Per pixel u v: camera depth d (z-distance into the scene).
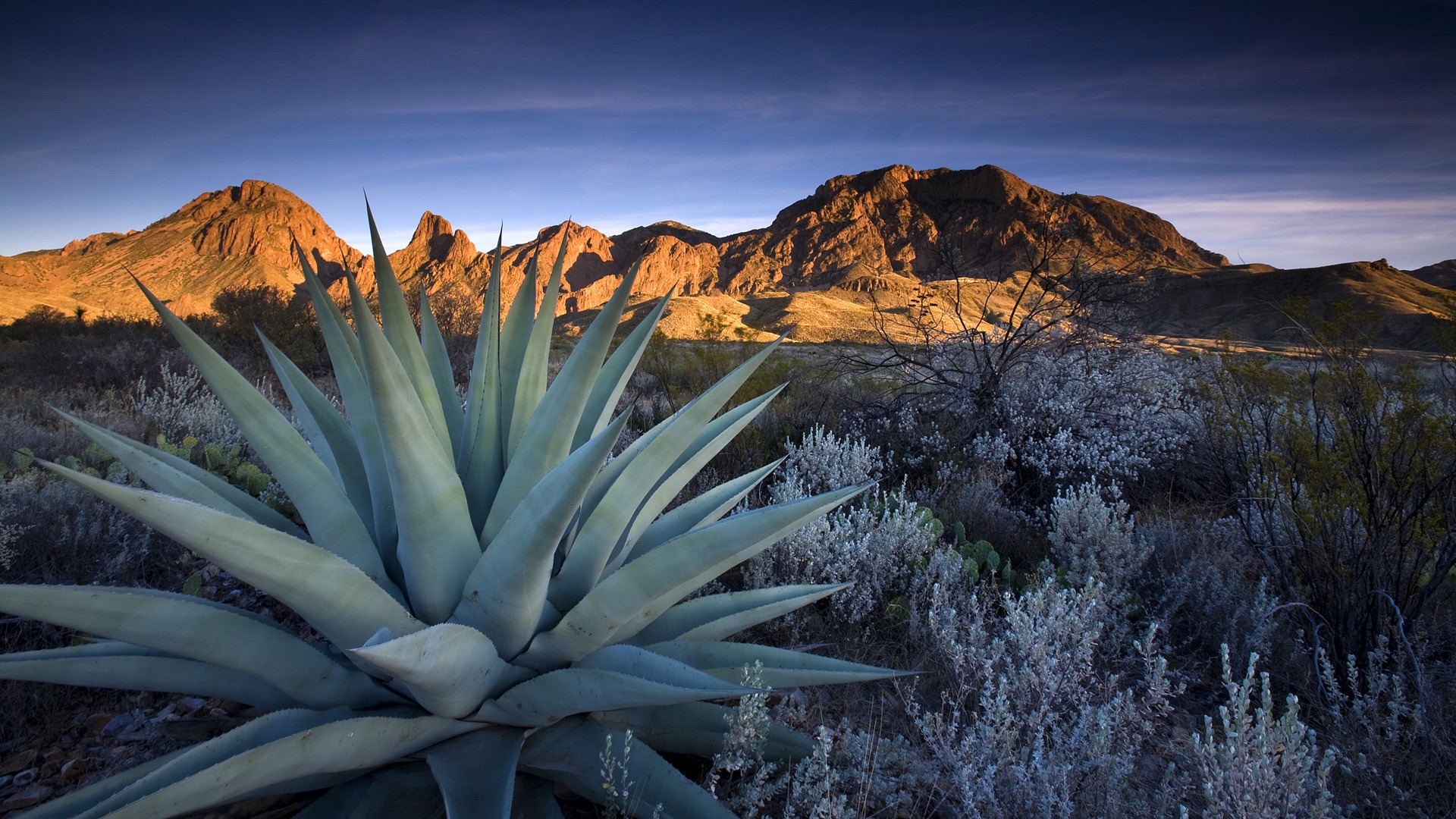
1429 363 4.05
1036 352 8.20
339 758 1.74
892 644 3.73
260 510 2.43
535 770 2.28
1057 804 2.31
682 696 1.79
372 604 1.91
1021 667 2.96
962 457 7.08
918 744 2.88
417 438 1.89
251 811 2.32
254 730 1.82
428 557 2.04
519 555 1.89
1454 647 3.59
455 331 19.91
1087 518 4.58
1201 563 4.38
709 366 11.91
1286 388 4.32
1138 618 4.10
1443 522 3.48
